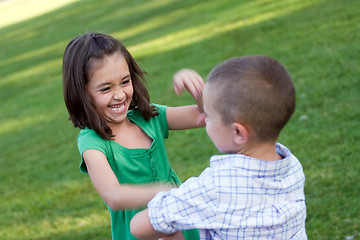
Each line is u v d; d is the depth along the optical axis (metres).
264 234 1.35
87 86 1.68
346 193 3.02
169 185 1.84
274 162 1.35
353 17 6.46
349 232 2.68
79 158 5.11
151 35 9.61
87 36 1.71
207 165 3.88
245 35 7.44
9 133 6.65
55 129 6.30
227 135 1.37
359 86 4.46
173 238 1.55
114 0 16.66
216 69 1.38
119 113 1.72
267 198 1.36
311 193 3.11
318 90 4.63
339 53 5.38
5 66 11.36
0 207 4.34
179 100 5.74
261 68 1.33
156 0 13.86
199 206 1.35
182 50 7.86
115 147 1.72
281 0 8.83
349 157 3.39
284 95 1.33
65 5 20.61
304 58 5.60
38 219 3.90
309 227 2.81
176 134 4.82
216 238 1.37
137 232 1.44
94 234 3.43
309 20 7.01
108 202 1.52
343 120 3.95
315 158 3.50
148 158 1.79
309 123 4.05
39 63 10.66
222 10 9.71
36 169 5.10
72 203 4.07
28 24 17.88
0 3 32.91
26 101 8.07
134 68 1.82
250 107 1.30
